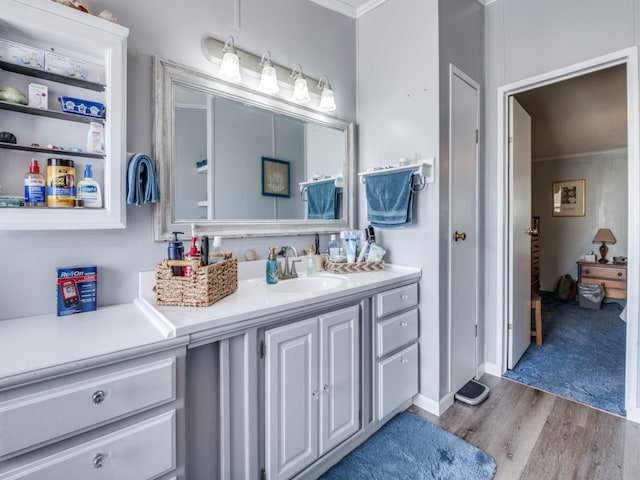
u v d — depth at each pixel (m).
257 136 1.70
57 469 0.74
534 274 3.65
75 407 0.75
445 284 1.86
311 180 1.95
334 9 2.06
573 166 4.72
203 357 1.02
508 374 2.29
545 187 4.98
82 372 0.77
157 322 1.00
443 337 1.86
